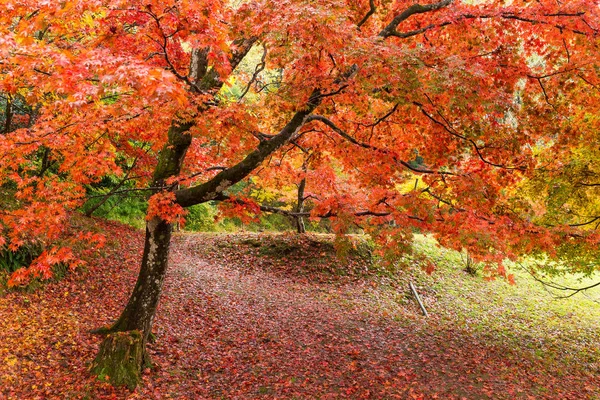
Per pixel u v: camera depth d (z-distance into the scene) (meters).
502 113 6.37
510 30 7.00
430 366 8.60
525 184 8.73
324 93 6.38
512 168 7.52
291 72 6.88
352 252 16.41
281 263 16.19
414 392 7.36
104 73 3.67
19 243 6.22
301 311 11.89
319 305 12.67
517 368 8.97
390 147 8.48
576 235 6.95
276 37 4.88
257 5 5.26
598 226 8.34
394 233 6.08
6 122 12.04
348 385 7.52
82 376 6.64
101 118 5.80
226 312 10.90
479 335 11.25
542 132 7.39
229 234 18.97
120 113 5.77
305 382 7.57
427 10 6.91
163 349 8.12
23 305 8.49
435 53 5.85
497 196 7.48
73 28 6.50
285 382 7.51
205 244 17.59
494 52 7.00
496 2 6.99
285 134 6.79
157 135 7.09
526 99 7.52
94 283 10.39
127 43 4.88
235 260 16.30
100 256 11.86
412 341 10.09
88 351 7.37
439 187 7.45
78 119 5.61
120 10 4.24
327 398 6.99
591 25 6.10
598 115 7.73
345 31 5.11
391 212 6.69
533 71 7.61
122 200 18.39
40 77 4.13
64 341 7.54
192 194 6.84
